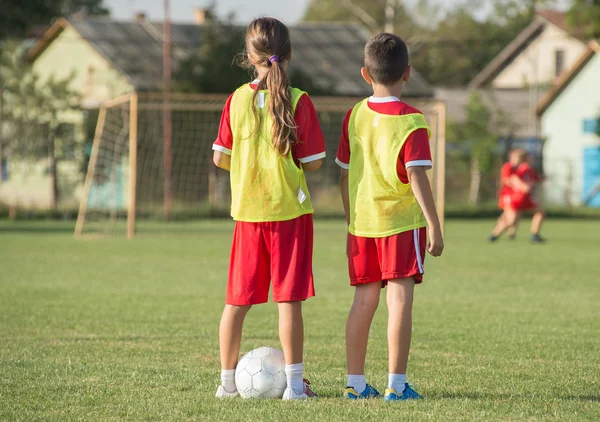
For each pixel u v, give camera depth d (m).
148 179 77.44
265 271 12.38
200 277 31.88
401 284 12.15
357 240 12.24
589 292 28.11
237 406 11.62
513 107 115.81
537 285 30.05
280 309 12.20
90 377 13.86
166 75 78.12
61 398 12.23
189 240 51.22
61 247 44.94
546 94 115.12
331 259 40.59
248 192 12.22
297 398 12.15
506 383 13.59
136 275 32.25
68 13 125.06
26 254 40.66
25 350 16.62
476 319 21.81
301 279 12.14
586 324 20.97
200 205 73.06
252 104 12.25
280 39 12.45
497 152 96.88
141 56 91.81
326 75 97.69
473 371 14.70
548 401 12.06
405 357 12.12
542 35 133.75
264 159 12.17
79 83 92.12
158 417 11.05
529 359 16.02
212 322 20.91
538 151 106.19
